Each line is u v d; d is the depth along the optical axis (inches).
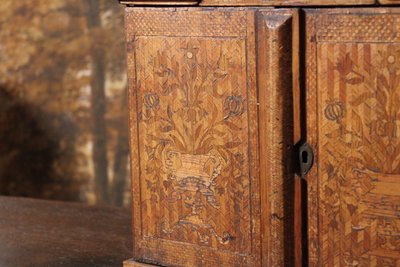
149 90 132.6
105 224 174.1
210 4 125.3
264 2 121.1
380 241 119.6
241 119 125.5
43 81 227.8
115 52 219.0
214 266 131.2
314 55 119.6
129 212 181.6
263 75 122.3
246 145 125.6
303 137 122.2
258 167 125.1
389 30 114.7
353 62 117.3
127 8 132.4
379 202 118.8
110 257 156.4
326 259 123.3
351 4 116.2
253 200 126.3
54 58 225.5
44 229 171.5
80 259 155.8
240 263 128.9
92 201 227.5
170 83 130.6
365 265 121.0
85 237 166.7
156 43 130.7
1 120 233.0
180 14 128.0
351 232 121.2
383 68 115.6
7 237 167.5
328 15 118.0
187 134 130.6
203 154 129.7
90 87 222.8
